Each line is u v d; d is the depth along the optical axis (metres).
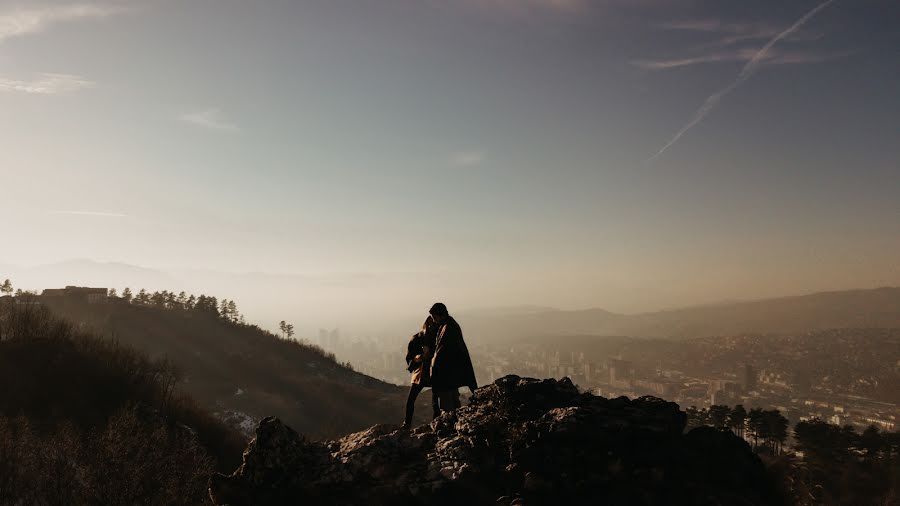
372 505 7.93
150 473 19.55
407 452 9.04
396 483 8.23
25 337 37.31
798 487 8.27
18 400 28.55
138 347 77.56
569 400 9.48
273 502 8.22
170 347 82.44
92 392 32.88
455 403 10.87
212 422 38.06
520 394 9.48
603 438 8.23
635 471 7.81
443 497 7.90
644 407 9.18
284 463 8.53
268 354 91.12
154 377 40.94
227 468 31.52
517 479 7.95
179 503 18.66
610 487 7.70
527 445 8.25
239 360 83.38
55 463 18.61
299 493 8.27
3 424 21.78
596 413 8.70
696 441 8.63
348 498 8.12
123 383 35.97
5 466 18.25
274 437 8.63
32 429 25.02
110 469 18.66
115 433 21.00
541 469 7.98
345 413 68.31
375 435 9.73
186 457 22.95
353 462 8.65
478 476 8.12
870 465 31.91
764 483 8.23
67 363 34.78
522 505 7.47
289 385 76.50
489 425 8.83
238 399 66.88
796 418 157.88
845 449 39.19
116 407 31.89
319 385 78.31
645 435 8.36
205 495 19.61
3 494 17.05
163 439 23.97
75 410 29.66
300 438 9.24
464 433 9.05
